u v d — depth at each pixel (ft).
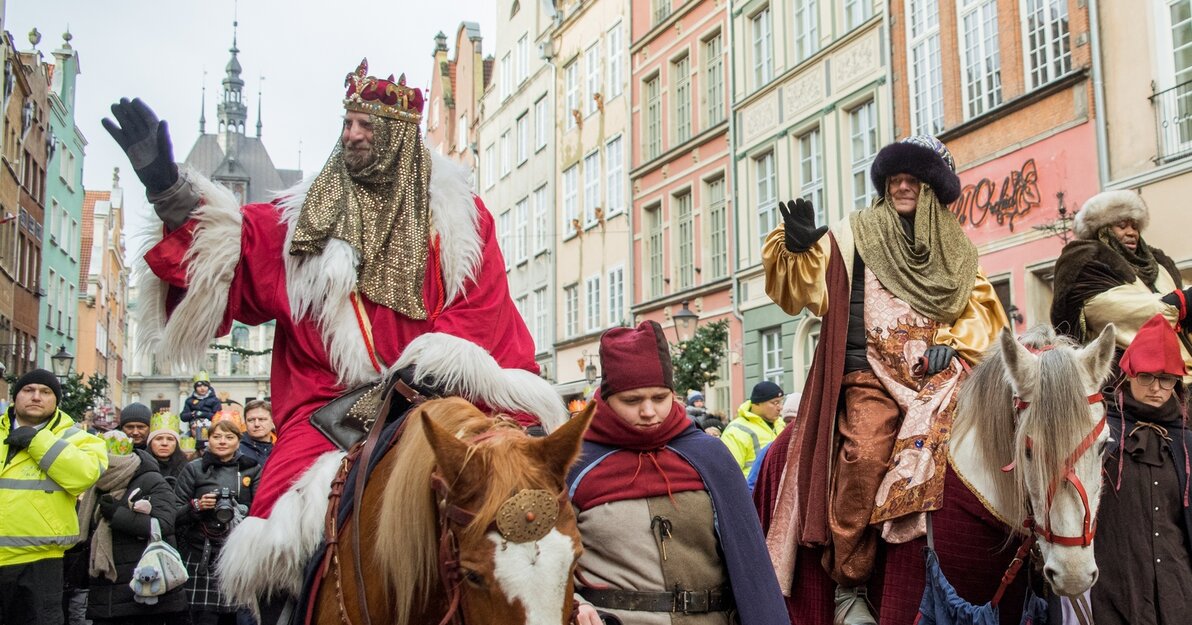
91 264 191.21
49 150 133.08
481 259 12.17
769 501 16.08
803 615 14.84
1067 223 44.27
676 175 83.30
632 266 89.81
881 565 13.99
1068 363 12.44
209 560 22.21
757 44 72.95
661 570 11.59
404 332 11.59
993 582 13.23
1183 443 14.43
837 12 62.90
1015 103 47.65
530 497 8.13
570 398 92.38
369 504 9.87
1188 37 40.11
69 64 151.02
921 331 14.67
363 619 9.45
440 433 8.46
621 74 93.71
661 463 11.82
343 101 12.05
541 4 114.52
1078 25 44.42
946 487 13.35
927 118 54.95
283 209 11.75
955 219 15.49
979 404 13.26
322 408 11.00
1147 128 41.39
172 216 10.98
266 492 10.52
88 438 22.58
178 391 256.11
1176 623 13.78
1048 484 12.21
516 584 7.95
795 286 15.03
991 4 50.08
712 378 63.21
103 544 22.44
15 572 21.65
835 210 62.90
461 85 148.97
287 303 11.41
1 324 108.58
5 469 21.88
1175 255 40.09
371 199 11.90
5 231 110.32
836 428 14.78
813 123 65.21
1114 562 13.98
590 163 100.27
